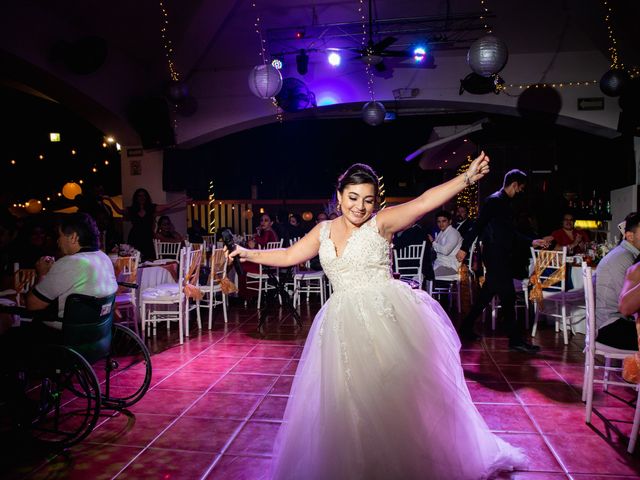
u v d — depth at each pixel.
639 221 3.15
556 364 4.48
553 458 2.73
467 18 7.64
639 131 7.13
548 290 5.63
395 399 2.00
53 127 13.33
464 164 13.51
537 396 3.68
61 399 3.71
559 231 6.95
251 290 7.69
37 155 13.98
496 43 5.82
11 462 2.76
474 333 5.54
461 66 8.74
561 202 10.27
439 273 6.99
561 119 8.73
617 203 8.77
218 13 7.60
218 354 4.95
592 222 9.62
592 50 8.33
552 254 5.35
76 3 6.87
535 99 8.54
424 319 2.21
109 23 7.49
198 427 3.21
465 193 11.86
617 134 8.65
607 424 3.16
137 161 9.51
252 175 16.06
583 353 4.84
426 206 2.08
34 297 2.94
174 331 6.01
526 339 5.45
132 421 3.31
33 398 3.74
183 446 2.94
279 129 14.27
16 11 6.29
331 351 2.10
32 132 13.41
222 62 9.09
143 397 3.74
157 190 9.47
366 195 2.10
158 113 8.54
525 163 10.52
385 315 2.11
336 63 8.12
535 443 2.91
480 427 2.43
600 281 3.39
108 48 8.09
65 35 7.14
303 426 2.17
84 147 14.26
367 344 2.05
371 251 2.16
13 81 8.53
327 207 13.45
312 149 14.84
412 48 7.77
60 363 2.91
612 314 3.31
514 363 4.53
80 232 3.12
